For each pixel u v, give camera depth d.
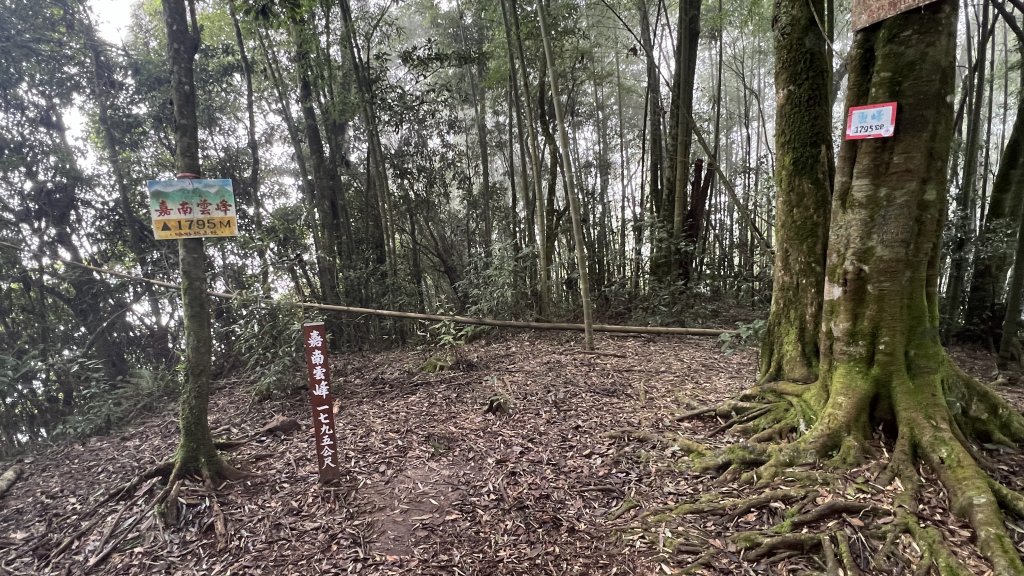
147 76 6.69
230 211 3.18
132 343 6.93
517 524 2.72
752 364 5.40
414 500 3.03
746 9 8.80
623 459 3.34
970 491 2.28
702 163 8.27
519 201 14.67
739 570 2.21
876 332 2.85
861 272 2.87
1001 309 6.23
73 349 6.07
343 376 6.00
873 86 2.67
